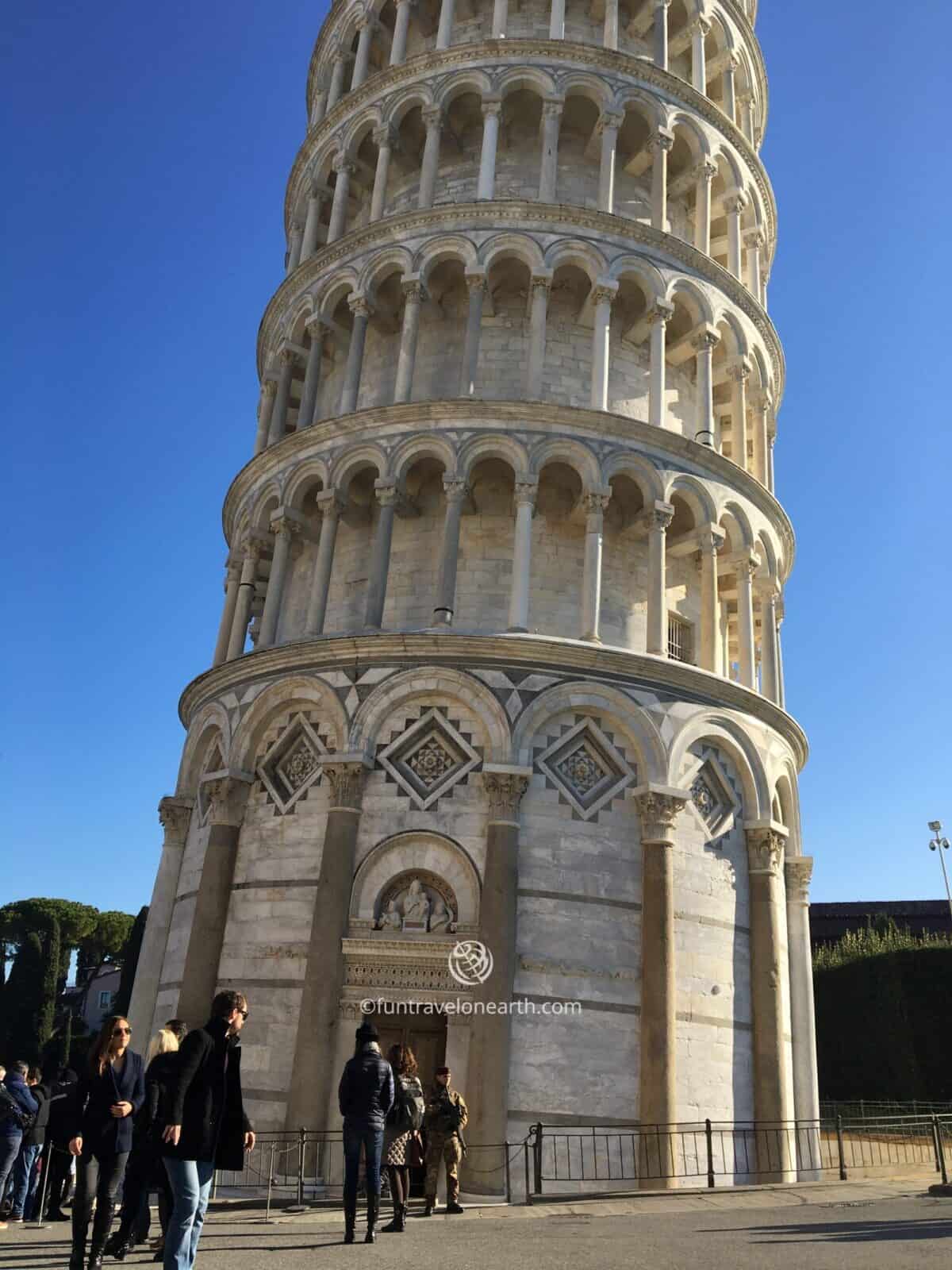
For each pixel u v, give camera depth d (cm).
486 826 2477
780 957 2731
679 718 2694
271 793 2725
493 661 2614
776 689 3177
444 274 3275
